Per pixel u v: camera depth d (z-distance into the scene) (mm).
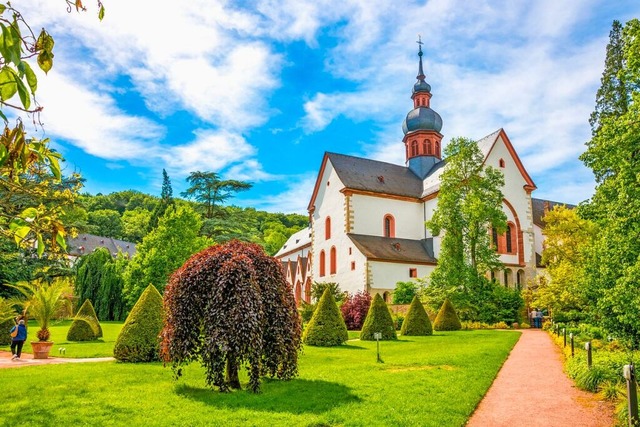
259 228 121312
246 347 11250
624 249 14625
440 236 45625
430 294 36000
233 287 11531
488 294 36250
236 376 12188
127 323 16797
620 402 9914
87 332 25531
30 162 3387
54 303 19609
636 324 14344
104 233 90625
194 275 11992
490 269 36906
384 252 43906
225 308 11344
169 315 12023
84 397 10758
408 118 55188
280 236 103500
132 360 16328
